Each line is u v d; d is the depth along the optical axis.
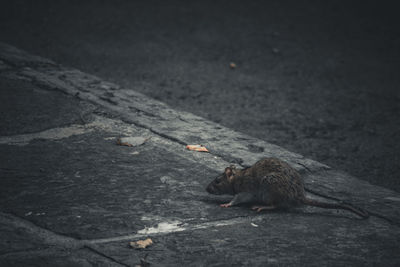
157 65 16.31
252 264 5.76
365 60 18.61
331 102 14.86
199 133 10.20
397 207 7.56
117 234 6.31
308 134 12.61
